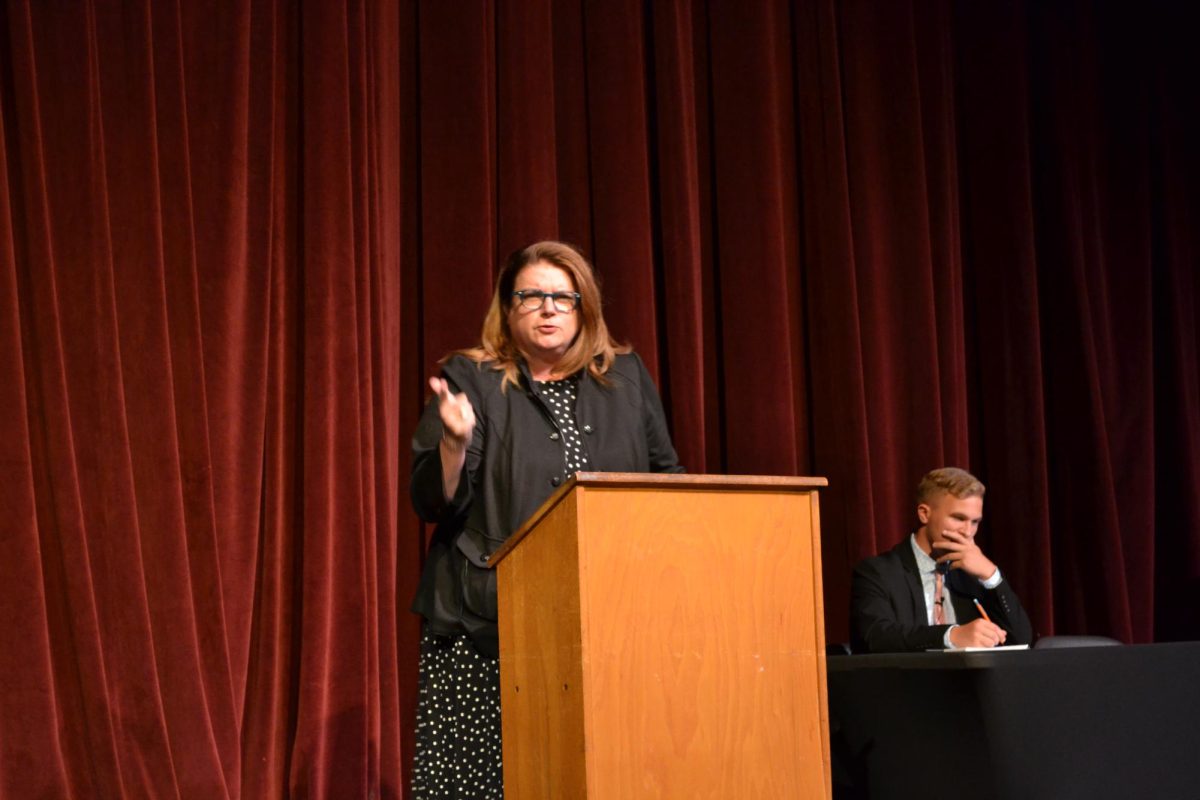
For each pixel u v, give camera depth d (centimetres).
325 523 462
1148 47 705
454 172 523
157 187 445
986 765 301
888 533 602
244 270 468
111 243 439
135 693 412
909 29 640
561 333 355
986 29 670
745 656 256
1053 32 680
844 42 635
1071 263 663
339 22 491
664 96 576
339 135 486
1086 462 652
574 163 562
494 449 344
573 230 559
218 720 434
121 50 450
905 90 635
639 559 251
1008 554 640
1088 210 678
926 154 645
